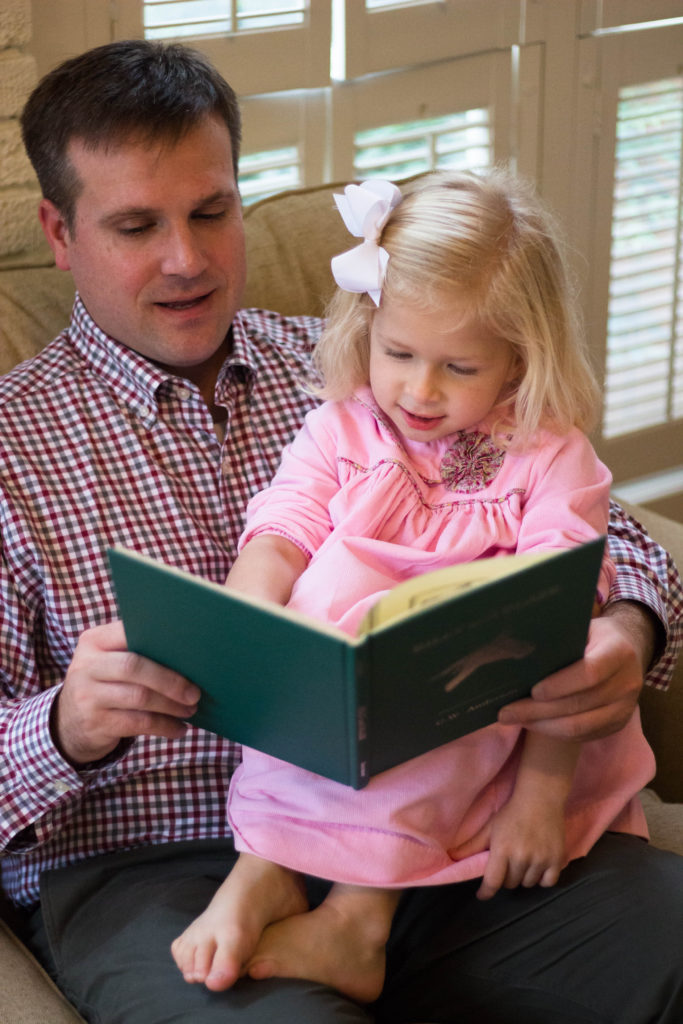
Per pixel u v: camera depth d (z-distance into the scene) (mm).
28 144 1270
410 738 931
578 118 2229
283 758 980
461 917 1126
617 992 1069
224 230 1274
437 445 1222
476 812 1087
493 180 1229
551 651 967
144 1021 993
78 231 1248
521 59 2111
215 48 1792
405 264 1124
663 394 2514
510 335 1145
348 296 1242
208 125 1228
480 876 1080
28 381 1292
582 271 2346
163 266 1231
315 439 1254
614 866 1097
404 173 2082
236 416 1373
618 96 2254
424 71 2033
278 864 1035
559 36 2133
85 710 1006
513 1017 1117
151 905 1132
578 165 2271
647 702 1463
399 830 1023
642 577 1322
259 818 1050
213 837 1236
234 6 1782
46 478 1237
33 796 1112
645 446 2543
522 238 1160
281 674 876
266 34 1831
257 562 1131
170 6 1743
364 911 1039
